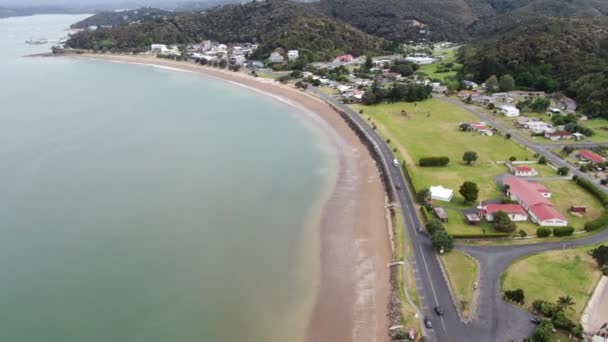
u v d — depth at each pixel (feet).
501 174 301.43
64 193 279.69
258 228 241.14
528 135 384.27
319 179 301.22
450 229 229.86
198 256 216.95
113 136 389.39
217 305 184.34
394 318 170.71
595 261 200.75
